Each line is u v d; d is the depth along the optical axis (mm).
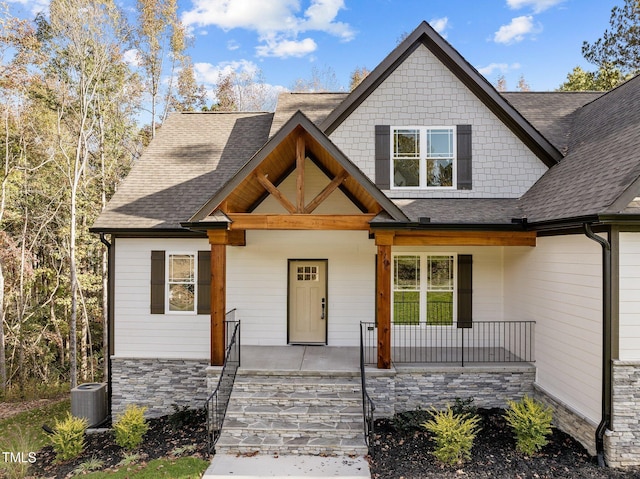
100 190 20359
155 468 7051
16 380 18969
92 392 10086
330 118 10477
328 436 7574
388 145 10609
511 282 10203
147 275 10484
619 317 6758
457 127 10562
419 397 8906
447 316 10664
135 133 22625
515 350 9883
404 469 6711
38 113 17812
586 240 7316
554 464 6785
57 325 20062
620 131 8719
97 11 15766
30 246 19438
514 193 10500
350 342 10734
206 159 12141
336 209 10789
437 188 10555
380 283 8602
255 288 10820
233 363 8945
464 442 6777
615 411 6711
